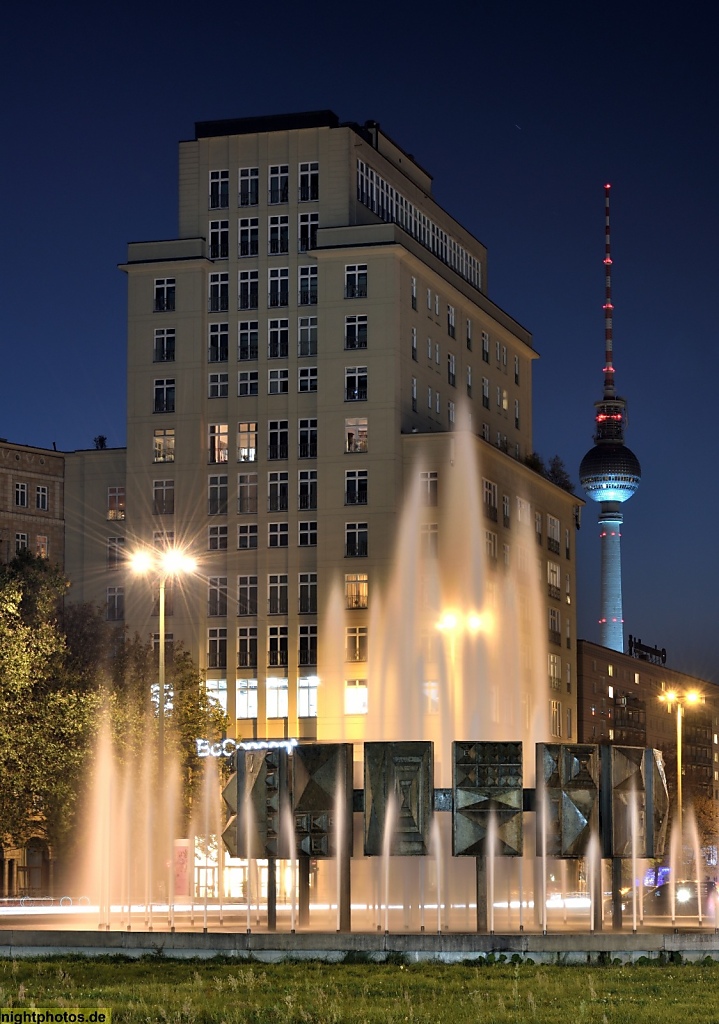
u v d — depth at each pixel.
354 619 112.81
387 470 113.62
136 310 120.25
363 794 41.31
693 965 36.22
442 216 135.00
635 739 183.38
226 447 117.81
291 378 117.06
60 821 70.62
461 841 40.44
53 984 32.16
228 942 37.53
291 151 119.44
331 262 116.56
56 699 67.94
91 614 93.31
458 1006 29.27
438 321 123.38
